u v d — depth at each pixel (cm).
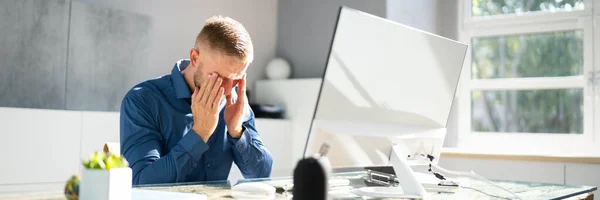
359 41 146
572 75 381
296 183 99
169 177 183
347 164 151
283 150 389
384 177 186
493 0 407
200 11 400
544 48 390
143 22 337
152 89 206
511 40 401
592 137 371
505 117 402
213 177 212
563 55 384
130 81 331
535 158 341
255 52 424
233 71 190
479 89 410
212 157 210
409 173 159
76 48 305
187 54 393
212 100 184
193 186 169
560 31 385
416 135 168
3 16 279
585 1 375
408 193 158
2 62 279
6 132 259
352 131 149
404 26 158
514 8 399
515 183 202
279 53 437
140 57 336
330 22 412
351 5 401
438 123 177
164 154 204
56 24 296
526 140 392
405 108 164
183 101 210
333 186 173
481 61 411
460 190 173
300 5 428
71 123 284
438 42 171
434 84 172
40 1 291
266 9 437
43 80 293
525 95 396
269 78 423
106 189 115
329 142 145
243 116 209
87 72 310
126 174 120
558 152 381
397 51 157
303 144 393
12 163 262
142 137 195
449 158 372
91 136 294
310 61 421
